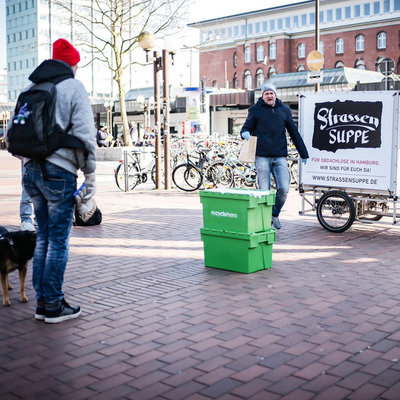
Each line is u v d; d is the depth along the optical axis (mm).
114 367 3686
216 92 54750
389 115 7934
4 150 53312
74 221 9086
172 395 3281
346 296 5250
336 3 78438
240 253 6133
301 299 5164
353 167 8305
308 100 8625
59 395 3293
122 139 39562
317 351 3932
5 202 12328
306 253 7117
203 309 4883
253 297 5227
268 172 8344
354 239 8016
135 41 30094
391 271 6184
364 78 50125
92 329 4402
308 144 8688
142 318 4652
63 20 31938
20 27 127062
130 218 9953
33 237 4984
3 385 3432
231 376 3533
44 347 4039
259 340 4148
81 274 6109
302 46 81875
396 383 3426
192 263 6629
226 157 14945
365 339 4160
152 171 14992
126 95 64188
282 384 3418
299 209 10969
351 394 3279
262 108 8258
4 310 4898
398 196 8062
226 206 6199
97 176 19656
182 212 10641
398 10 73375
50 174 4305
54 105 4195
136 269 6332
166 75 14305
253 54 85188
